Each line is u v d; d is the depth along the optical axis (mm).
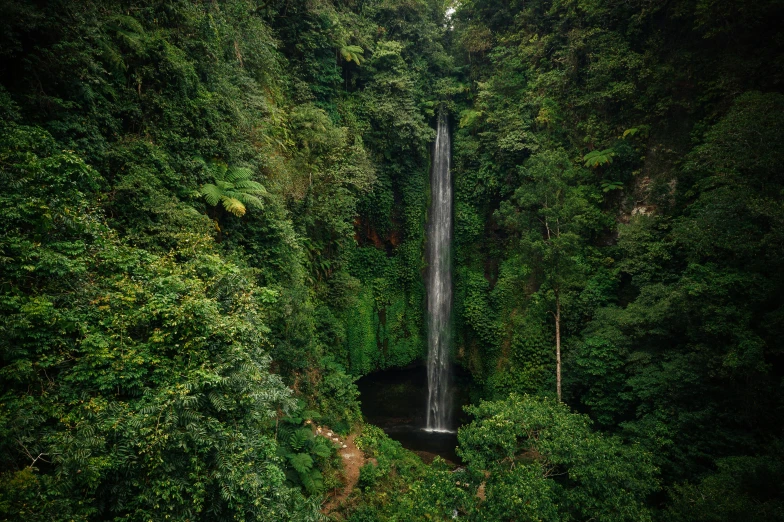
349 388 18438
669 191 18156
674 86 18469
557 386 16453
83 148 8492
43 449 5172
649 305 15812
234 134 12875
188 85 11266
